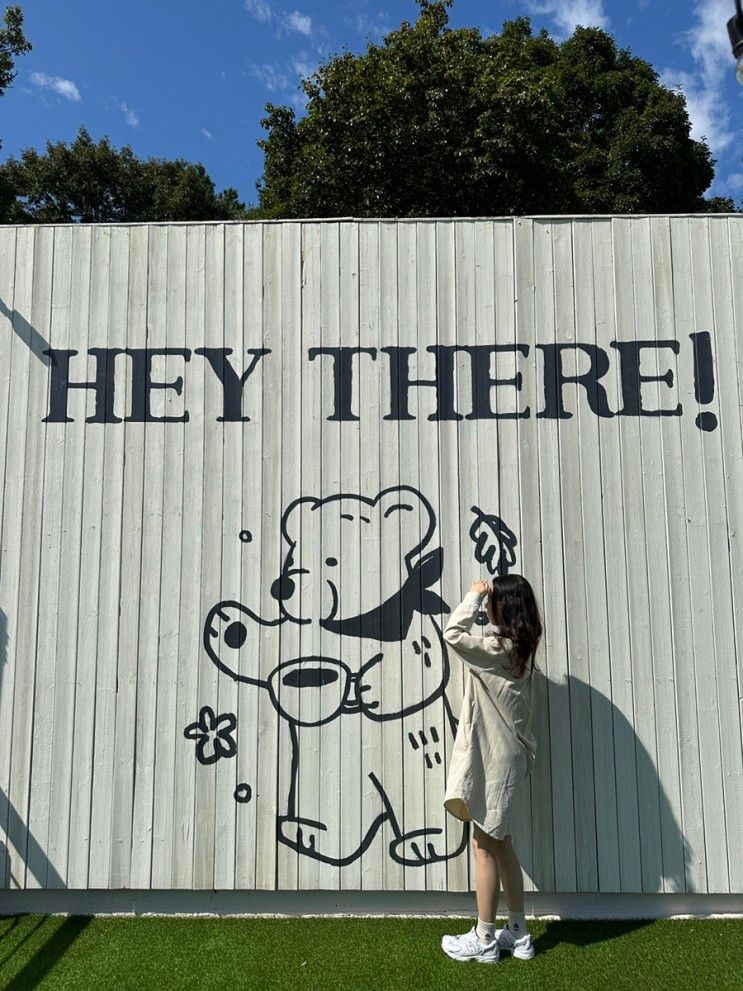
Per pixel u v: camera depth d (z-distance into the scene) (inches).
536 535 148.9
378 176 477.7
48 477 152.4
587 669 145.3
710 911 141.7
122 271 158.1
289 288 156.8
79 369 155.6
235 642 147.2
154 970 122.6
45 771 144.2
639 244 156.0
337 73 488.7
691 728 143.1
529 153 472.4
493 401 152.8
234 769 143.7
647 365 153.1
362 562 149.1
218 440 153.1
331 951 128.3
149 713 145.5
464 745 130.0
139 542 150.3
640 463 150.4
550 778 142.9
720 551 147.6
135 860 141.7
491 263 156.2
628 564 147.7
